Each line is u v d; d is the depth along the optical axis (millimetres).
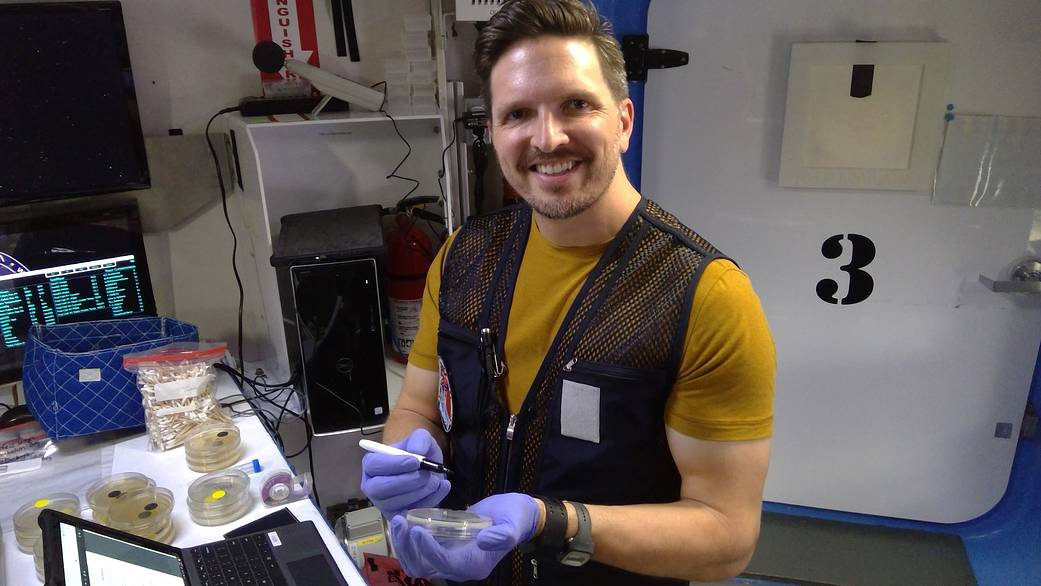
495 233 1082
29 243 1445
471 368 1024
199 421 1372
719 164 1797
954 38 1594
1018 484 1866
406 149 1740
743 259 1861
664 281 904
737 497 884
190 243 1764
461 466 1056
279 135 1612
